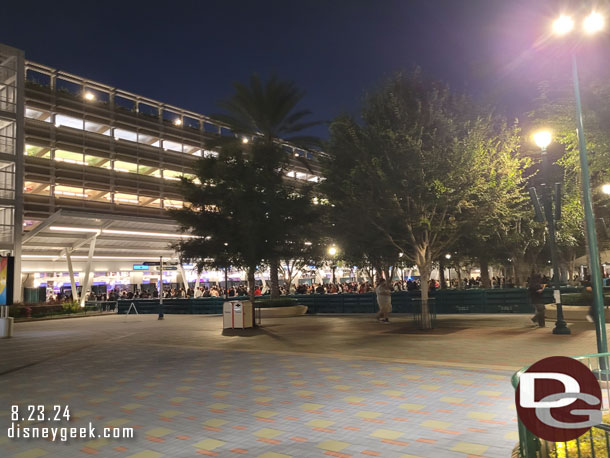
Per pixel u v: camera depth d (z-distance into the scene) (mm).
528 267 34656
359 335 16172
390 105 17234
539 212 14883
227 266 25828
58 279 48469
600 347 7969
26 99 40312
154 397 7895
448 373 8773
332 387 8047
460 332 15742
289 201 24297
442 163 16266
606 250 31734
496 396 6949
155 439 5707
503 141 18297
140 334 19891
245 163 24406
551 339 13047
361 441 5305
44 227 36438
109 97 47219
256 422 6215
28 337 20453
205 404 7270
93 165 44781
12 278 20906
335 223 20297
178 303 37656
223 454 5102
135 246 47875
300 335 16969
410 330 17078
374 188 17781
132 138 48344
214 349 13836
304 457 4902
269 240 24531
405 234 18672
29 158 40000
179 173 51594
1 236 36938
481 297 24781
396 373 9000
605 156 15453
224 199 24047
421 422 5883
